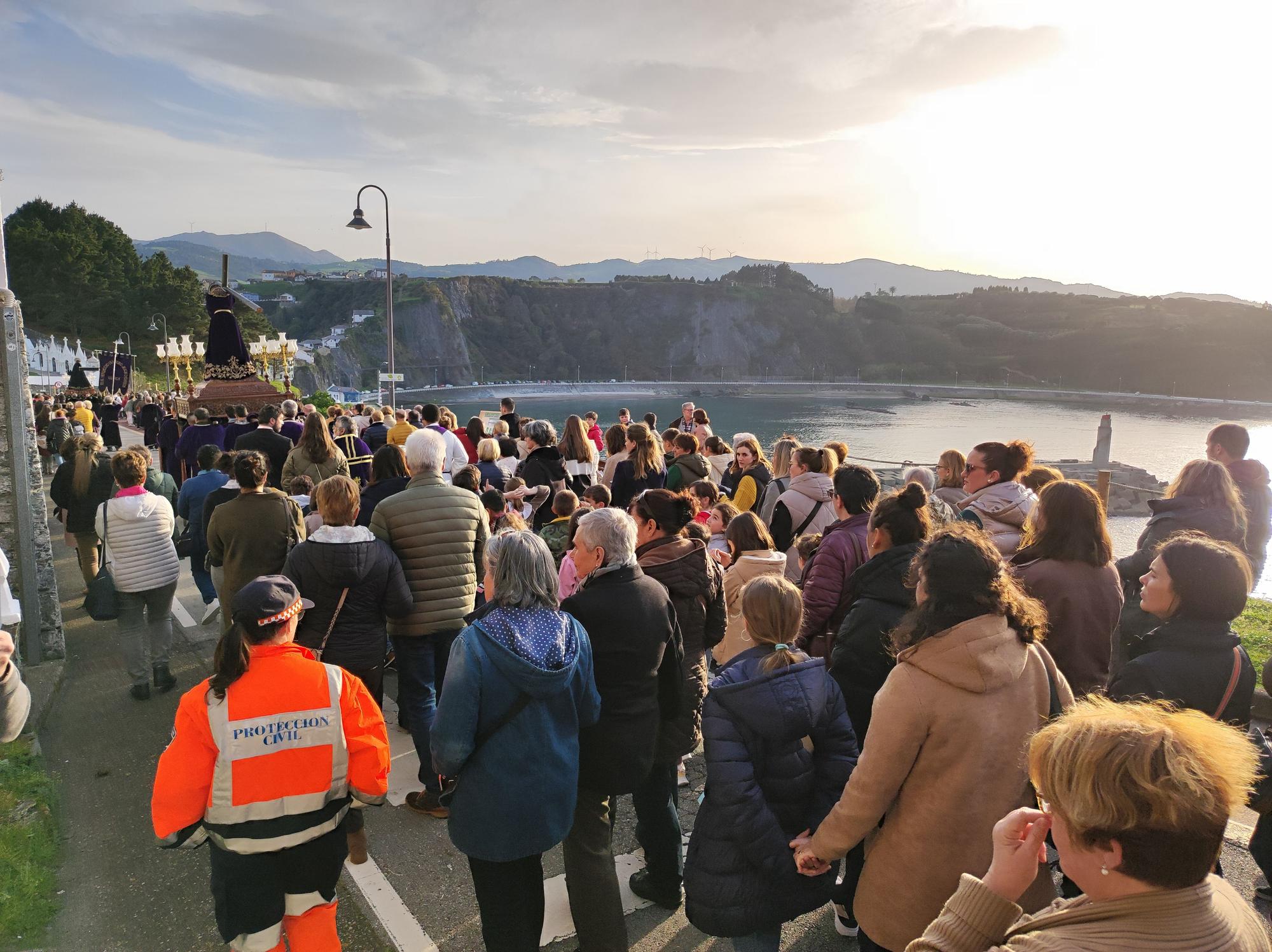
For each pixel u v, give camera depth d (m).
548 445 7.35
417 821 4.24
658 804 3.50
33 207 123.50
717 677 2.89
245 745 2.52
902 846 2.35
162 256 127.94
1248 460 4.74
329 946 2.74
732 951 3.27
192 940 3.36
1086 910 1.32
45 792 4.31
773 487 5.80
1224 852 3.85
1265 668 2.91
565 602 3.07
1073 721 1.38
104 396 29.78
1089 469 49.03
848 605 3.65
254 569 4.93
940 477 5.22
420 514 4.30
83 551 8.01
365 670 4.04
